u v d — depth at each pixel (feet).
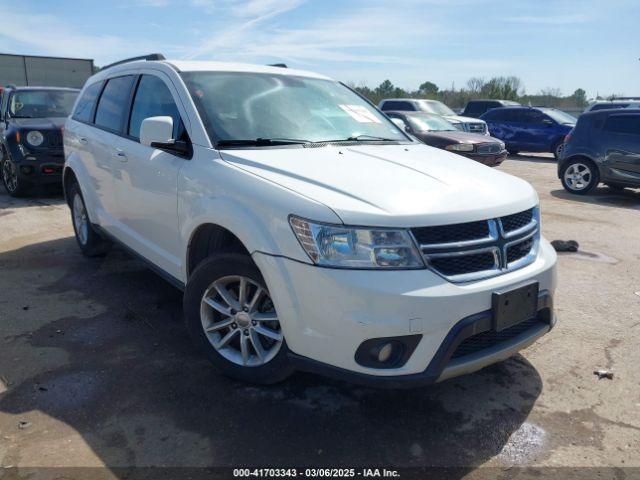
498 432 9.41
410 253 8.43
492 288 8.82
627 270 18.20
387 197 8.88
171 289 15.60
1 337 12.48
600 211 27.99
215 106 11.91
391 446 8.97
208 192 10.39
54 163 27.68
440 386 10.80
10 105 29.94
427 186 9.50
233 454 8.65
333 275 8.37
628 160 30.78
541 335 10.17
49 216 24.72
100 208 15.96
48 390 10.32
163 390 10.38
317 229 8.51
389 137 13.50
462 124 54.24
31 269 17.24
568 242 20.52
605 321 14.05
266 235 9.07
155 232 12.67
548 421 9.76
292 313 8.86
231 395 10.25
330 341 8.58
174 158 11.73
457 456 8.79
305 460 8.57
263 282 9.52
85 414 9.59
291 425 9.41
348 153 11.20
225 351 10.60
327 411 9.84
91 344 12.19
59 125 28.17
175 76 12.57
